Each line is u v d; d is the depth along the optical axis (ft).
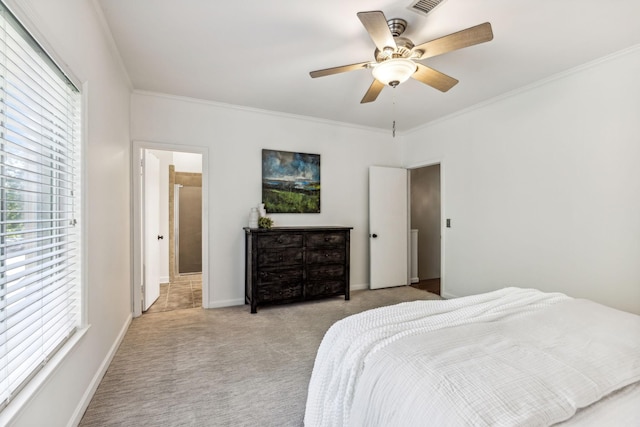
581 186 8.65
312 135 13.91
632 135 7.64
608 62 8.09
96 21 6.32
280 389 6.41
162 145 11.12
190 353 8.04
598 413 2.81
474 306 5.59
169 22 6.83
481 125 11.71
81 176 5.44
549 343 3.96
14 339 3.62
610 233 8.05
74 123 5.40
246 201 12.55
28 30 3.67
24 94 3.76
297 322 10.34
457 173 12.77
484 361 3.46
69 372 4.91
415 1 6.07
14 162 3.87
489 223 11.35
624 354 3.66
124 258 9.37
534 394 2.89
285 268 11.76
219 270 12.10
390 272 15.34
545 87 9.55
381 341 4.22
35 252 4.08
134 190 10.77
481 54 8.07
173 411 5.67
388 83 7.12
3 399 3.28
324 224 14.20
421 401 2.97
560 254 9.16
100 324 6.61
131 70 9.21
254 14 6.56
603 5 6.13
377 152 15.49
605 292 8.14
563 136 9.07
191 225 19.21
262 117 12.85
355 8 6.34
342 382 4.06
